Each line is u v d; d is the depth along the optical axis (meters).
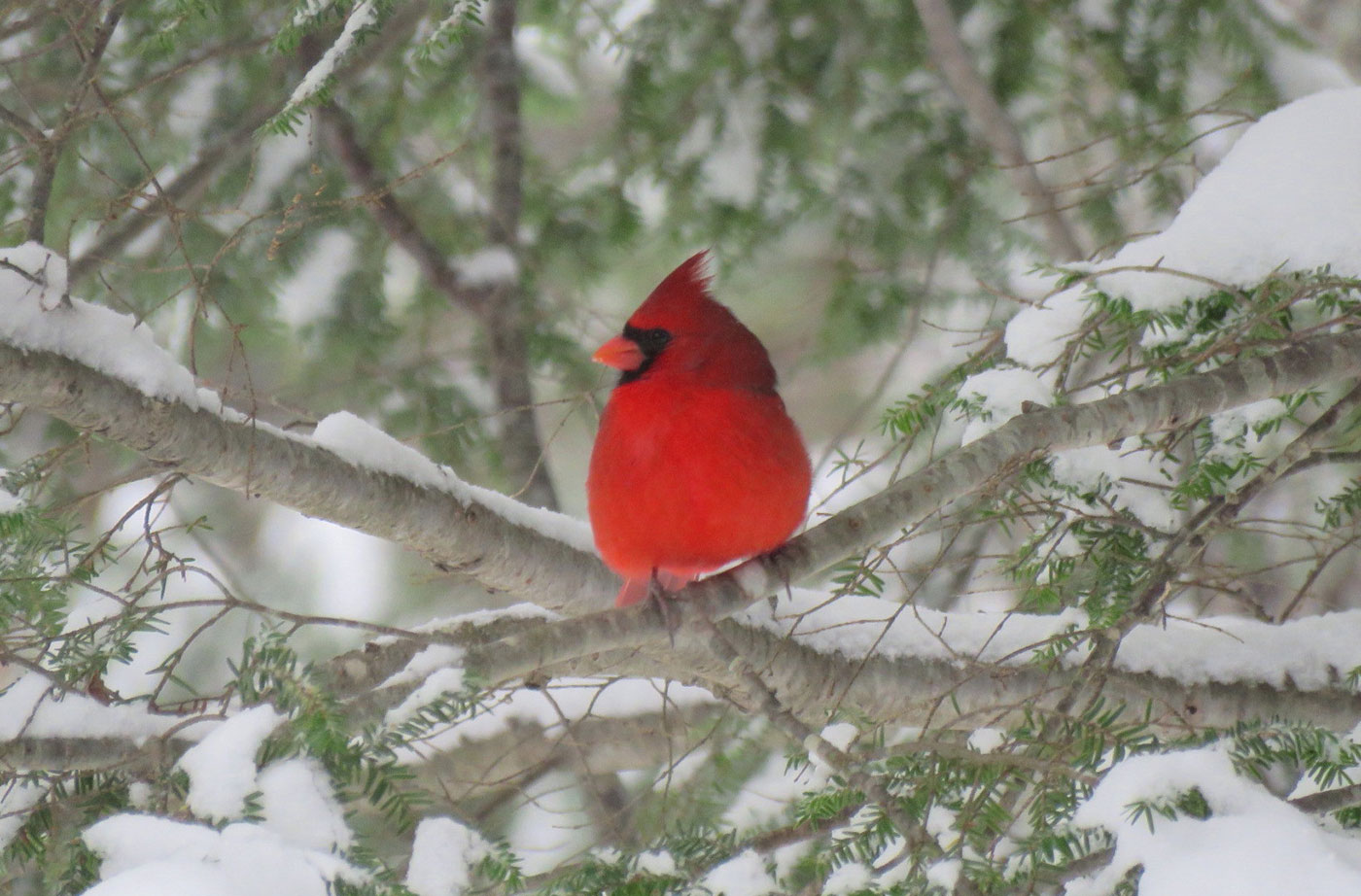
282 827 4.63
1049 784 5.27
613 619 6.13
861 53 10.35
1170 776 4.72
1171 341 6.41
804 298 11.52
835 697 7.17
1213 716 6.97
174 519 11.19
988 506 6.59
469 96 10.71
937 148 10.24
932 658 7.27
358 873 4.40
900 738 8.78
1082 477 6.73
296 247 10.20
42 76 9.32
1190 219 6.55
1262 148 6.75
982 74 10.31
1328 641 7.23
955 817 5.56
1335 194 6.32
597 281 10.83
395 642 6.31
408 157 10.77
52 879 5.06
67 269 6.08
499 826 9.38
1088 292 6.39
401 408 10.66
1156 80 9.98
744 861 5.55
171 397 6.25
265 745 4.89
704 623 6.28
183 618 11.23
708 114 10.43
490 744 9.78
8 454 9.59
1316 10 11.98
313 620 6.03
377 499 7.01
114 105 7.06
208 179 9.76
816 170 10.45
